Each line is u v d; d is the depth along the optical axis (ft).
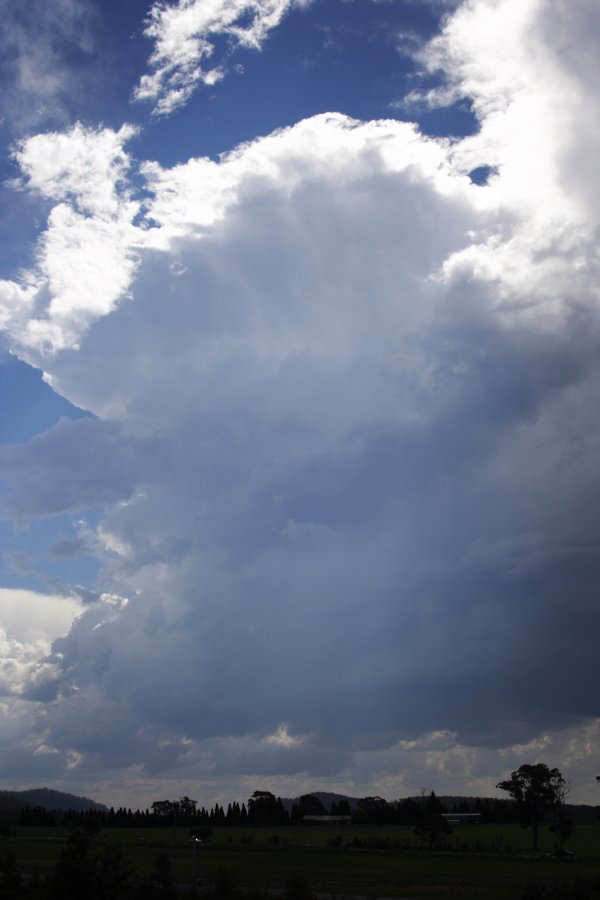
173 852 394.73
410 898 211.41
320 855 390.63
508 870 311.06
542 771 465.06
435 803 585.22
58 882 177.88
